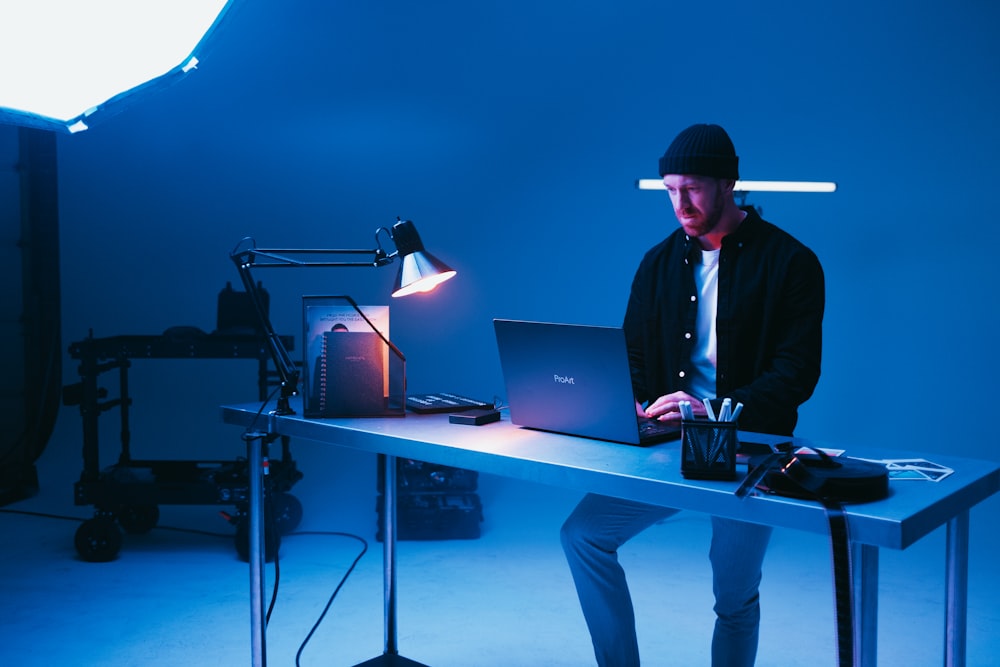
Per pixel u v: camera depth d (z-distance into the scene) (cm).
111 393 614
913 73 504
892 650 301
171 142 599
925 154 505
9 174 548
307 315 242
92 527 397
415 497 434
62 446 596
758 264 226
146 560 402
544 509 483
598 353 189
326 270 593
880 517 138
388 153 583
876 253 515
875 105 510
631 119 547
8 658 300
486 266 576
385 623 299
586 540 213
